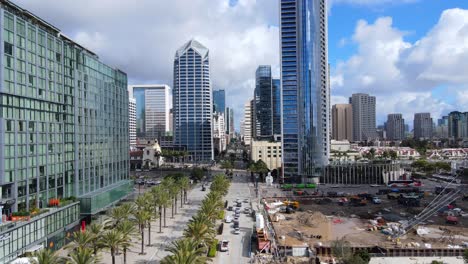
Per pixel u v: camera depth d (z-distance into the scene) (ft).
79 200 378.32
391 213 499.10
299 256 323.37
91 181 435.12
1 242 247.91
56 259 209.87
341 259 294.25
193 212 483.92
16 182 300.40
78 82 408.46
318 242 357.41
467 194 622.13
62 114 374.63
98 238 257.14
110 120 499.92
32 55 326.03
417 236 383.65
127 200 541.34
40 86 336.70
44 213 308.81
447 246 341.62
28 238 279.90
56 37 367.45
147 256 305.12
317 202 581.12
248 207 533.96
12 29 299.17
